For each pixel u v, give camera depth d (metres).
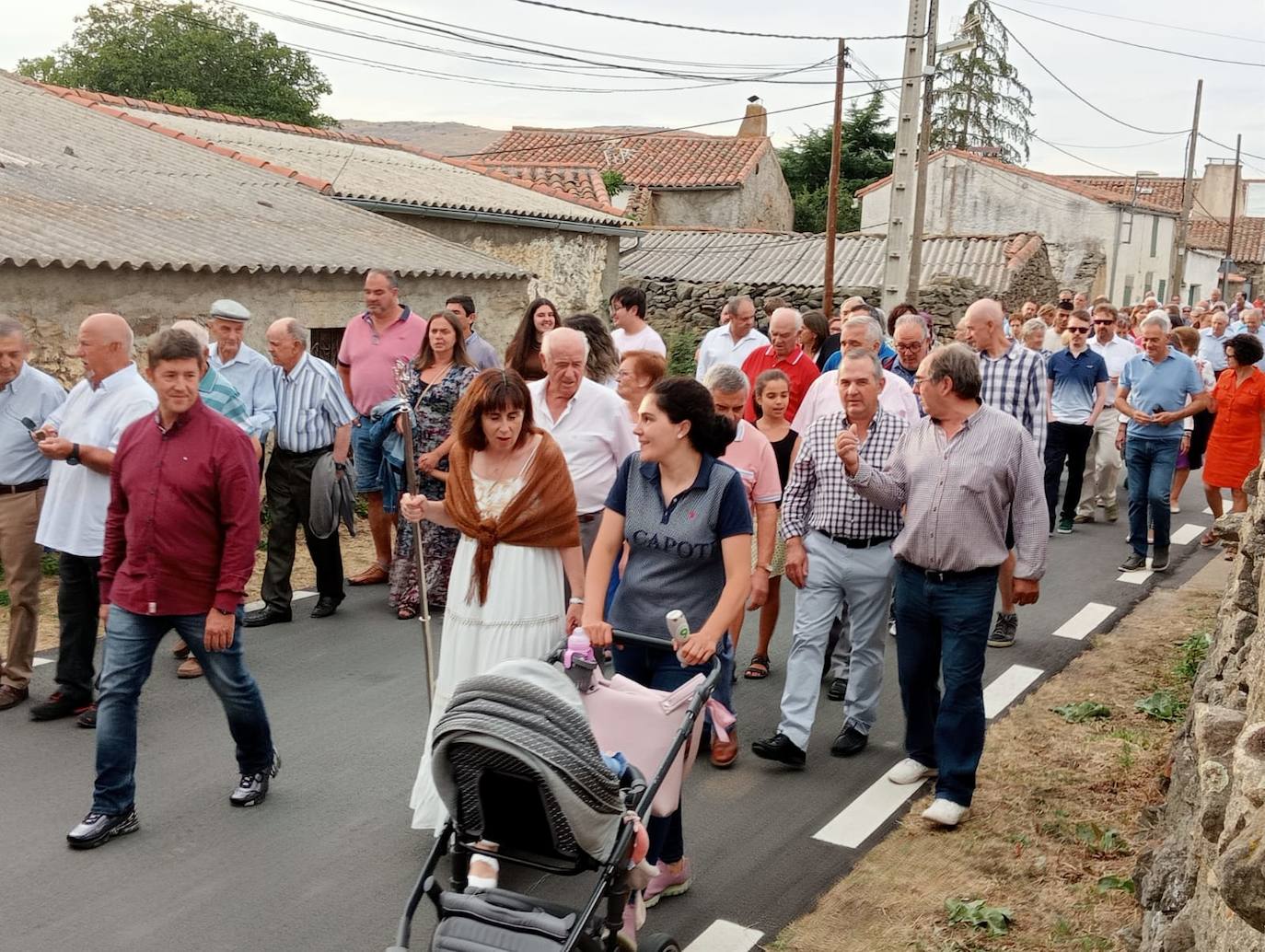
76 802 5.62
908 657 5.82
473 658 5.03
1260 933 2.51
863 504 6.11
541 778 3.36
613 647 4.85
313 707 6.90
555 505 5.02
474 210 17.86
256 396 8.20
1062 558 10.93
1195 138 41.62
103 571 5.36
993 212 41.91
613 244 21.20
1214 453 11.14
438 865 5.10
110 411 6.36
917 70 17.78
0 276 9.93
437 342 8.69
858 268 26.69
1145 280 46.09
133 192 13.60
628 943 3.86
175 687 7.13
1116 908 4.80
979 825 5.56
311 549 8.62
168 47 52.44
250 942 4.50
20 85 17.88
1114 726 6.78
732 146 39.25
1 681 7.04
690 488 4.76
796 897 4.90
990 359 9.02
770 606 7.55
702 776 6.13
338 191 16.55
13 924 4.57
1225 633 5.21
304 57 56.34
